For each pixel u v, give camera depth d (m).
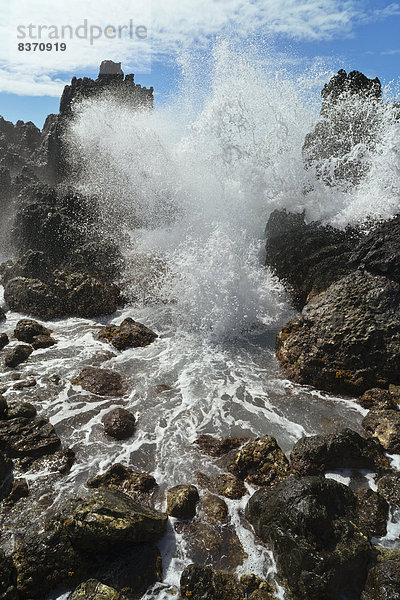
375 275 8.85
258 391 7.79
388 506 5.29
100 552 4.84
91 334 9.81
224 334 9.78
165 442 6.52
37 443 6.23
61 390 7.64
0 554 4.61
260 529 5.04
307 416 7.10
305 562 4.41
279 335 9.09
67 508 5.20
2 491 5.56
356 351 7.82
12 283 11.06
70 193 13.80
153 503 5.48
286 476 5.77
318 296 9.18
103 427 6.79
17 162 19.50
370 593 4.33
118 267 11.89
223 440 6.43
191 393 7.70
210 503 5.45
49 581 4.55
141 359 8.81
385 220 10.20
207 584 4.41
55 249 12.40
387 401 7.13
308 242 10.72
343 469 5.95
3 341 9.09
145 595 4.45
